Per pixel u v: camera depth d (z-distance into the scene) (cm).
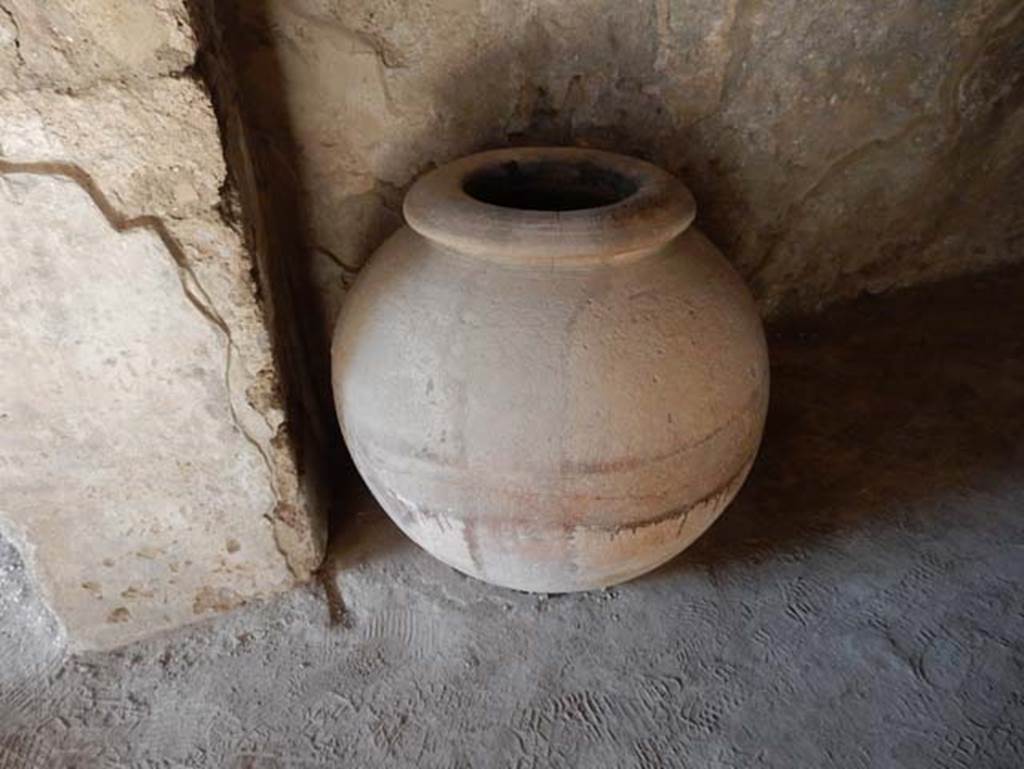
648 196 122
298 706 134
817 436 185
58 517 134
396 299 125
